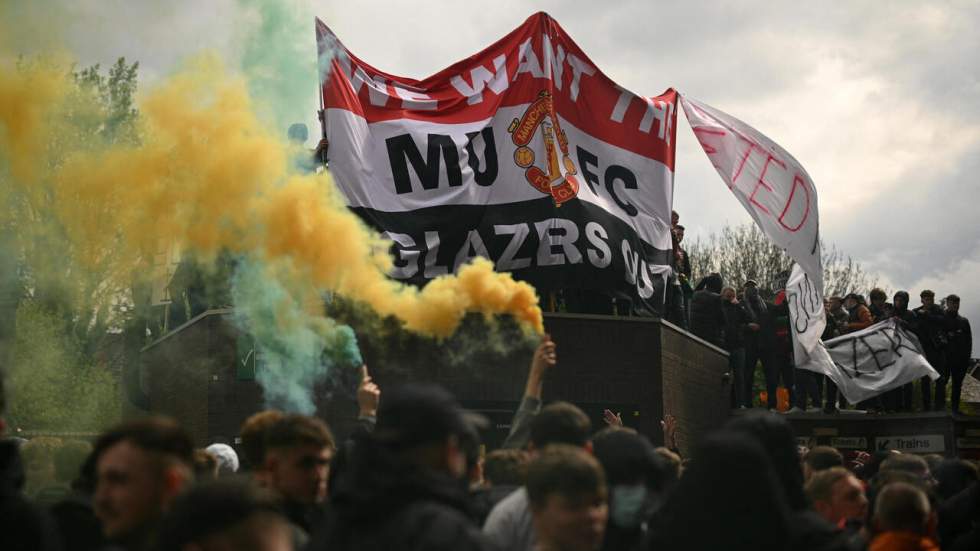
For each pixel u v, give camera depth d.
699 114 16.03
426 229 12.83
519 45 13.70
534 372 6.29
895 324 17.42
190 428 12.61
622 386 13.75
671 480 6.57
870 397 17.22
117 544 3.84
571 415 5.29
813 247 15.80
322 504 5.13
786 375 17.56
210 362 12.30
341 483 3.82
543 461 4.22
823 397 20.09
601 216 13.75
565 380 13.48
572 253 13.42
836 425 17.38
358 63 13.02
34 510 3.76
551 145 13.52
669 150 14.70
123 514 3.82
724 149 16.05
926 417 17.25
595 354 13.69
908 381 17.14
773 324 17.02
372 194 12.71
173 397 13.25
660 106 14.63
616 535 4.86
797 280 16.56
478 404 12.67
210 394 12.23
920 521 5.71
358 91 12.94
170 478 3.86
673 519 4.50
